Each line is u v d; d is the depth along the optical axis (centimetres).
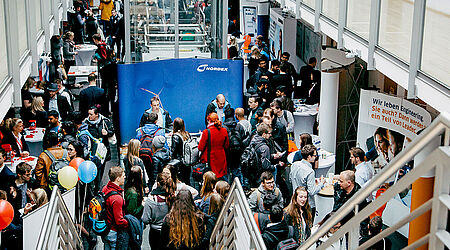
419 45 716
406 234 824
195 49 1348
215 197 755
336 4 1105
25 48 1057
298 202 754
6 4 870
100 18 1950
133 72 1209
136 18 1304
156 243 808
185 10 1326
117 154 1268
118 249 790
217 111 1227
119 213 782
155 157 1007
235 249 598
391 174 252
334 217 322
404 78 762
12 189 785
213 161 1033
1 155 799
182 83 1246
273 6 1728
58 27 1507
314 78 1284
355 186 840
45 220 545
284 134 1050
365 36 936
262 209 823
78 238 755
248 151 985
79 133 962
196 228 714
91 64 1702
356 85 1066
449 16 624
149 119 1051
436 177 219
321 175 984
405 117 783
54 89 1174
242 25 1784
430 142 227
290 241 706
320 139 1088
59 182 810
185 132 1058
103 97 1237
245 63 1603
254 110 1194
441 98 651
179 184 903
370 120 841
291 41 1434
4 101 829
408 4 755
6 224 655
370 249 694
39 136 1023
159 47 1332
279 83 1301
